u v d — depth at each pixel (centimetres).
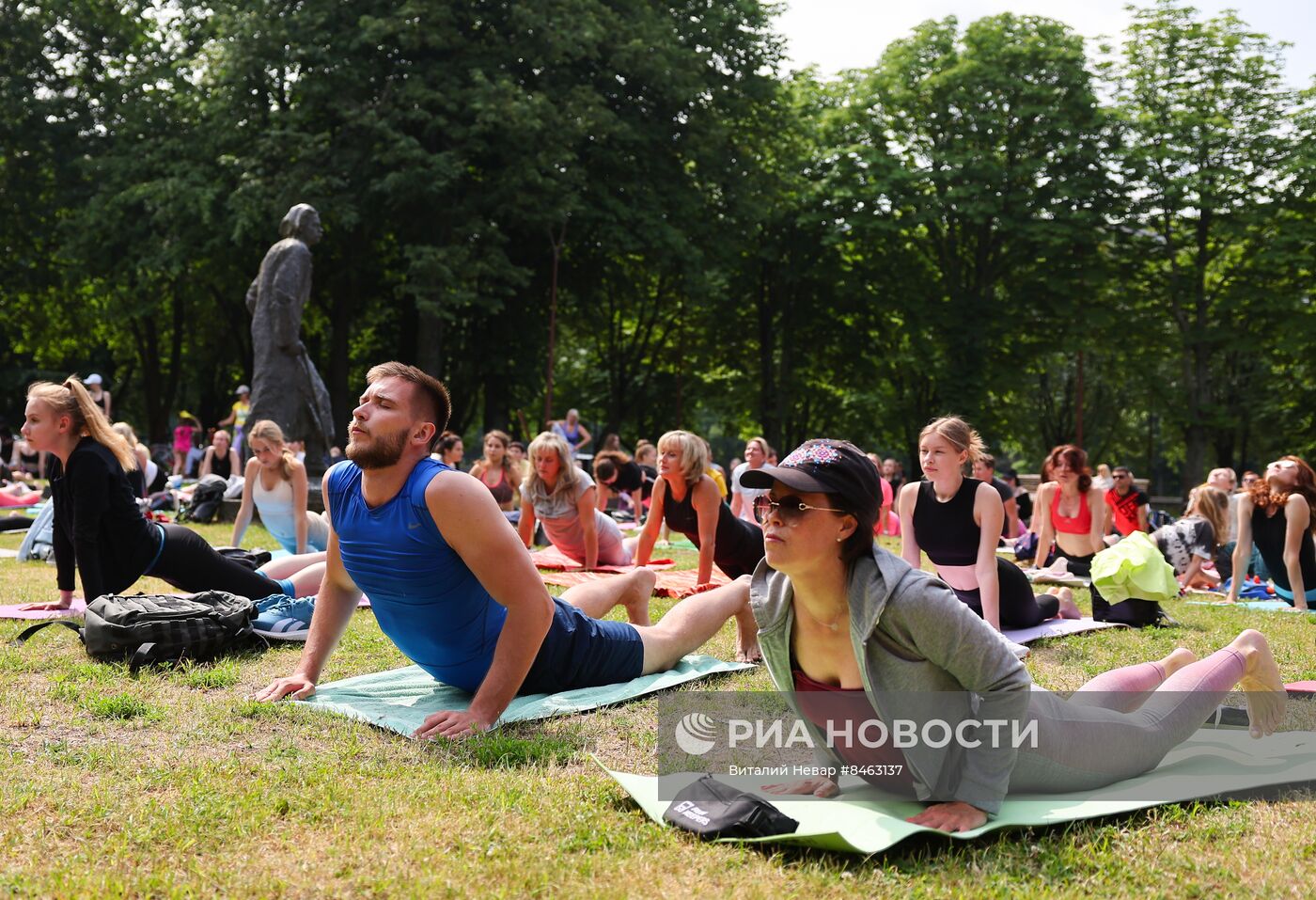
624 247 2862
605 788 386
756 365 4056
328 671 582
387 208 2794
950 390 3431
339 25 2714
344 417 3156
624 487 1612
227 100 2742
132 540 687
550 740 445
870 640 331
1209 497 1113
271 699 498
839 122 3609
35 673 552
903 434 3831
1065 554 1093
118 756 412
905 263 3572
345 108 2644
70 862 310
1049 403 4862
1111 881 311
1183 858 327
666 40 2827
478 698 466
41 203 3222
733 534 877
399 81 2730
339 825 343
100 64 3319
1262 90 3431
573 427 2484
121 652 576
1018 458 5578
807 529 325
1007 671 330
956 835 329
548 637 518
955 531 713
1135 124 3375
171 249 2747
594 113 2708
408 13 2608
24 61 3200
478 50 2723
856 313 3769
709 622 587
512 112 2564
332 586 523
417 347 2972
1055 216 3319
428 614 473
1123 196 3391
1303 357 3547
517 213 2730
